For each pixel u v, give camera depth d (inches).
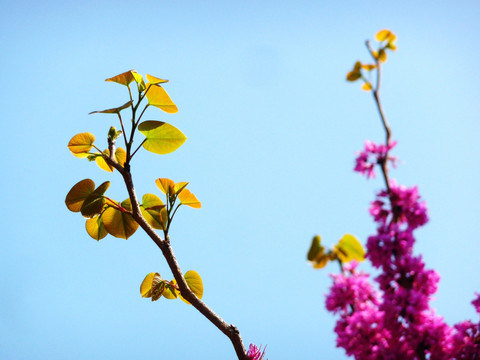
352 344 46.9
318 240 47.3
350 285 47.1
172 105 51.6
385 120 47.6
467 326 47.6
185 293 49.9
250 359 49.6
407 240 47.1
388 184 47.3
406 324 47.2
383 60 47.9
